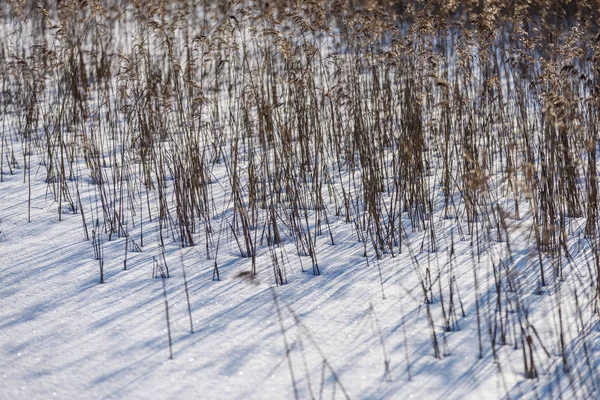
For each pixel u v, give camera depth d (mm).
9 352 3480
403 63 6895
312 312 3814
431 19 6840
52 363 3367
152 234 5082
